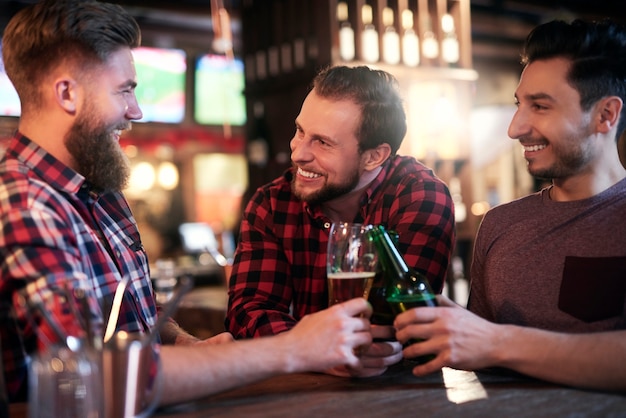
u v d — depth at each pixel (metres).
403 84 4.05
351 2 3.98
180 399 1.28
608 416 1.18
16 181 1.43
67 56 1.54
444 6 4.25
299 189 1.90
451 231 1.96
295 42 4.10
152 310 1.76
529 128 1.66
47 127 1.57
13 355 1.42
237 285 2.02
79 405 1.06
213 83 8.18
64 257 1.36
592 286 1.60
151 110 7.93
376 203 2.03
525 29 7.14
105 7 1.59
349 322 1.42
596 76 1.59
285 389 1.46
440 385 1.44
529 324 1.67
